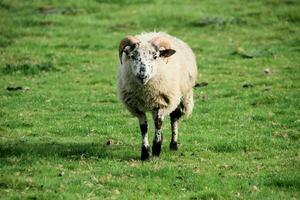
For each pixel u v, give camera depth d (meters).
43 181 25.28
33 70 48.81
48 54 53.88
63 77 47.56
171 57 29.06
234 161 29.06
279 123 35.38
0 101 40.47
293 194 24.72
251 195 24.47
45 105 39.84
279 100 40.06
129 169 27.11
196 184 25.61
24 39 58.41
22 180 25.19
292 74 47.06
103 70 49.69
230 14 67.31
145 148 28.94
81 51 55.50
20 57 52.56
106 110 39.06
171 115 31.28
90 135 33.50
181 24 64.56
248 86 44.22
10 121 35.66
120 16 67.31
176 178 26.34
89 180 25.83
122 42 27.78
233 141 31.78
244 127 34.91
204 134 33.47
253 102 40.12
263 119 36.38
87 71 49.38
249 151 30.86
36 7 70.19
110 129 34.47
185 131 34.38
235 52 54.25
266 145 31.52
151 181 25.86
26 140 31.94
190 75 30.89
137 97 28.48
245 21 64.62
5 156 28.75
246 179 26.25
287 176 26.33
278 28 62.62
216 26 63.44
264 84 44.66
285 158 29.48
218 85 44.88
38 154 29.05
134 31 62.38
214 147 31.25
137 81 27.91
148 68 27.09
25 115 37.28
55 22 64.44
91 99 41.75
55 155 28.89
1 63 50.66
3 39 57.59
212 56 53.69
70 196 23.84
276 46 56.50
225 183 25.73
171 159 29.28
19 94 42.56
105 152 29.81
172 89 28.64
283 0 71.25
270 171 27.41
